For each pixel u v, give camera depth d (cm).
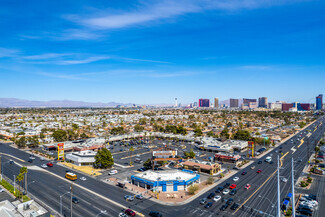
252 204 7975
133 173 11712
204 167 11856
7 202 6506
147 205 7919
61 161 14100
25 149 17538
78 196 8600
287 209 7500
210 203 7856
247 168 12838
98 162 12638
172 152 11919
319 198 8494
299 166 13088
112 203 8038
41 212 6022
